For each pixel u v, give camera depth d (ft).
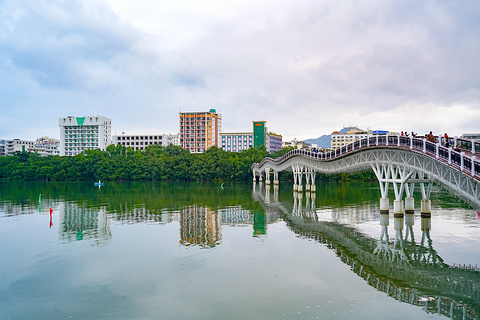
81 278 82.43
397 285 76.13
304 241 114.62
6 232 132.46
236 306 66.39
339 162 195.31
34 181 516.73
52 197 261.85
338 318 61.41
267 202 226.79
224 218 160.76
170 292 73.51
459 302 67.67
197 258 96.27
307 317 61.82
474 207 93.15
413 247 106.11
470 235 120.06
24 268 89.92
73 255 100.78
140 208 195.83
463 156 87.86
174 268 88.28
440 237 117.91
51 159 554.05
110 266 90.58
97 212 180.65
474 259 93.76
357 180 488.44
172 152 625.41
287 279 79.87
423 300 68.59
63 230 135.23
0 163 538.06
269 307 65.87
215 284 77.41
